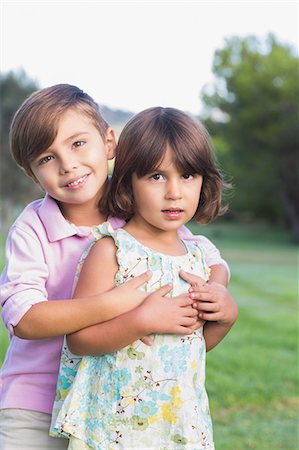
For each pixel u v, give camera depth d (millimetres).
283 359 6234
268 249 22719
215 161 1920
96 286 1777
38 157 1861
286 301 9953
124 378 1739
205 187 1928
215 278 1980
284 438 4324
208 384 5371
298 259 18312
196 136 1825
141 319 1695
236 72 26734
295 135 25750
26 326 1733
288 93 25109
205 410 1835
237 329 7668
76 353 1751
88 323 1709
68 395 1753
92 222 1979
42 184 1896
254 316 8547
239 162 27422
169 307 1741
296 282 12234
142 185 1800
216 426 4566
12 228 1946
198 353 1829
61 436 1812
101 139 1922
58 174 1857
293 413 4867
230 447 4137
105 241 1826
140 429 1732
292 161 26672
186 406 1754
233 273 13898
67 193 1871
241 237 29500
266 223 41469
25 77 32719
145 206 1805
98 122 1923
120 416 1732
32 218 1938
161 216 1800
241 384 5398
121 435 1727
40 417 1899
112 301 1706
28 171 1943
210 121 27969
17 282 1816
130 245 1822
